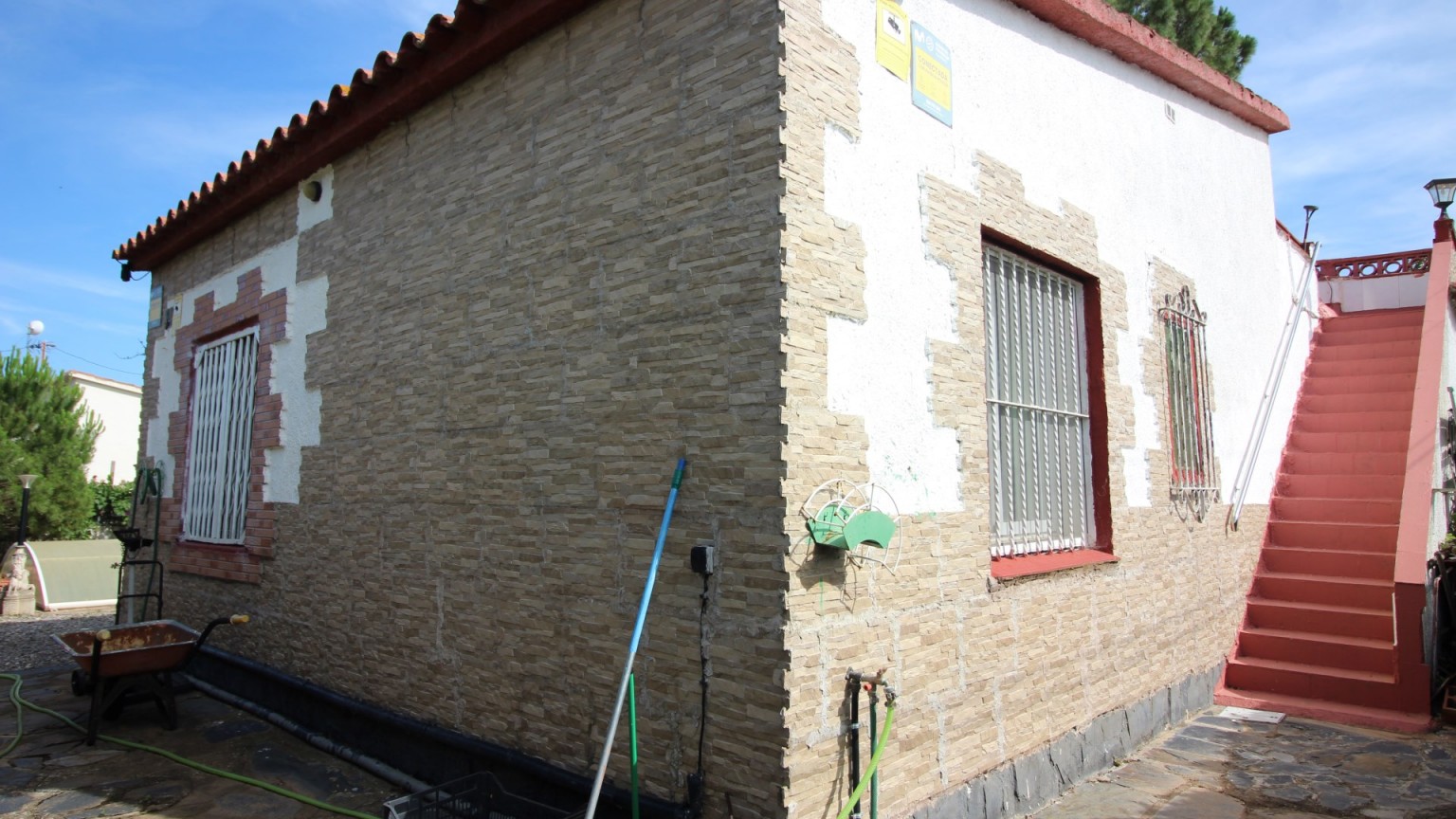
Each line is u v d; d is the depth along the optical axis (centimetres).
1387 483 838
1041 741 502
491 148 504
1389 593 734
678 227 397
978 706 455
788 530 346
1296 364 1000
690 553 372
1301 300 983
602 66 442
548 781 425
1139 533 630
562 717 426
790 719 339
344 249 627
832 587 368
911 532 420
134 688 630
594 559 418
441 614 506
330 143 618
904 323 427
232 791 515
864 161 412
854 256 398
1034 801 487
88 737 600
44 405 1764
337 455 611
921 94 462
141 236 881
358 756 555
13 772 548
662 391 396
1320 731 638
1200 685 693
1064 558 550
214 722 654
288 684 630
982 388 482
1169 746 604
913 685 412
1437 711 662
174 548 824
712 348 378
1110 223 644
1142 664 617
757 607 352
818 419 367
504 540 468
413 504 536
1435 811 490
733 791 353
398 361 561
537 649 442
